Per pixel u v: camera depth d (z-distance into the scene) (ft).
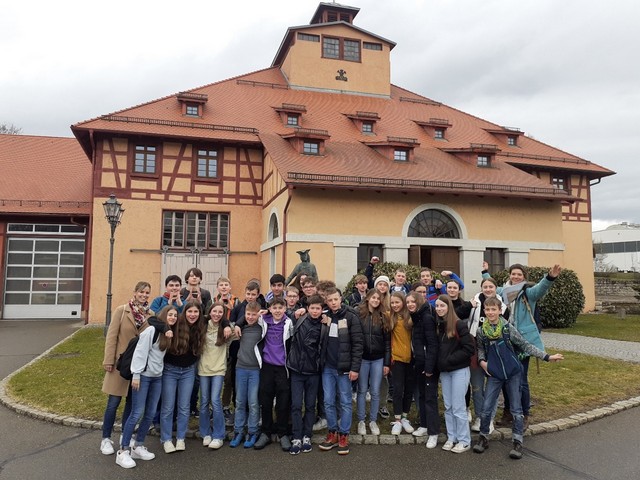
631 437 17.95
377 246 49.44
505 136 71.82
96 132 53.16
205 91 66.18
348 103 71.41
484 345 17.21
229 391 19.44
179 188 56.08
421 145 63.41
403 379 18.57
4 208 57.67
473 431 18.53
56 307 60.13
